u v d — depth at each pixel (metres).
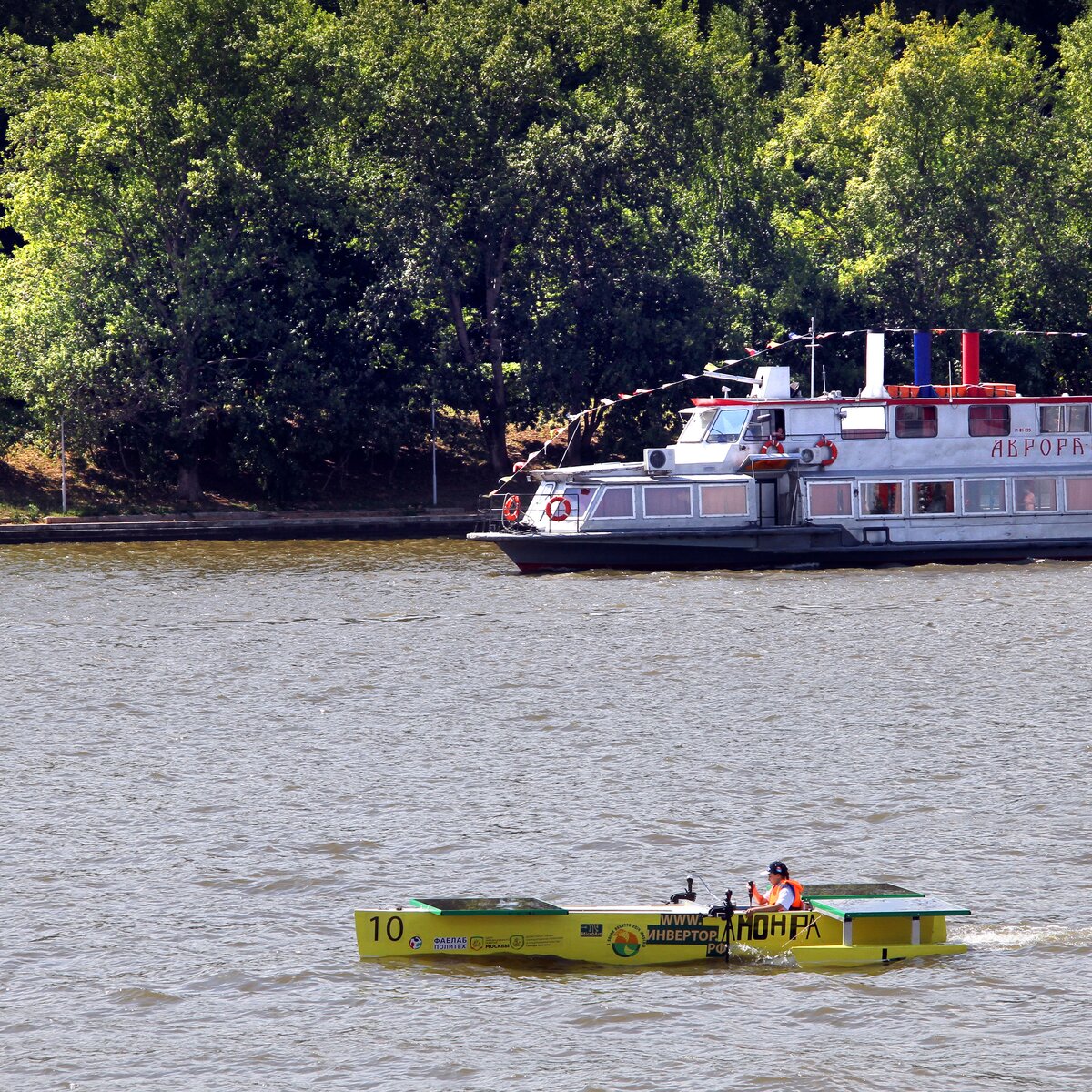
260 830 124.75
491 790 135.62
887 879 112.31
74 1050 88.88
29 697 176.50
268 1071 86.56
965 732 154.62
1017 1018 91.75
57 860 118.06
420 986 96.12
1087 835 121.25
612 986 96.31
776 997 94.62
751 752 148.00
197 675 187.50
